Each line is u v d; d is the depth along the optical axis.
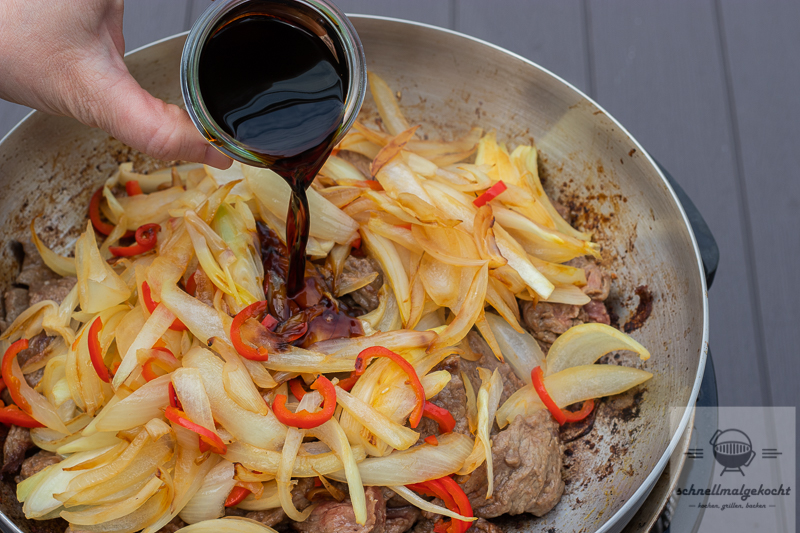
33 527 0.52
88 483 0.50
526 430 0.54
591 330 0.55
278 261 0.55
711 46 0.78
